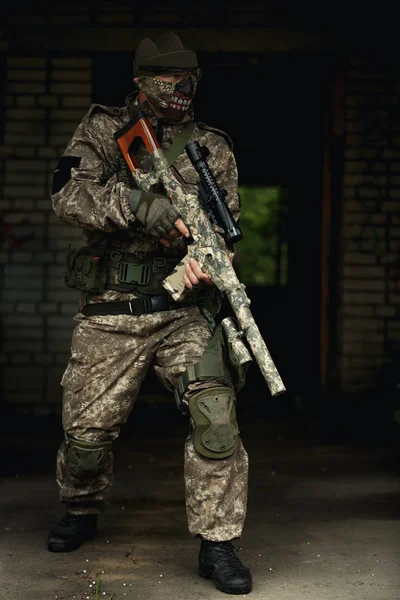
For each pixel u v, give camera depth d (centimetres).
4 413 930
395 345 959
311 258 1127
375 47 945
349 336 959
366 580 415
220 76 1095
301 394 1027
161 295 441
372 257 959
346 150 956
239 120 1149
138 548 463
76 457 445
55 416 924
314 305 1116
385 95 956
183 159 438
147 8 930
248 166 1217
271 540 481
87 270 441
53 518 521
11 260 937
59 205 434
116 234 443
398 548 465
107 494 464
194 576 420
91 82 938
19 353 937
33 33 928
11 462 692
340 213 975
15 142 937
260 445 773
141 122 434
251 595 396
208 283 421
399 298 959
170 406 968
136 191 417
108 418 443
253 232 2277
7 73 934
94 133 445
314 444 777
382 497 581
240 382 426
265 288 1180
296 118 1141
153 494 588
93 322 443
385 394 954
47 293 938
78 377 445
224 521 409
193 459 409
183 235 419
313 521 520
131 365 442
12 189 937
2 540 475
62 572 423
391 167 959
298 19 937
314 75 1059
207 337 438
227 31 933
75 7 929
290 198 1180
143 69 432
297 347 1148
